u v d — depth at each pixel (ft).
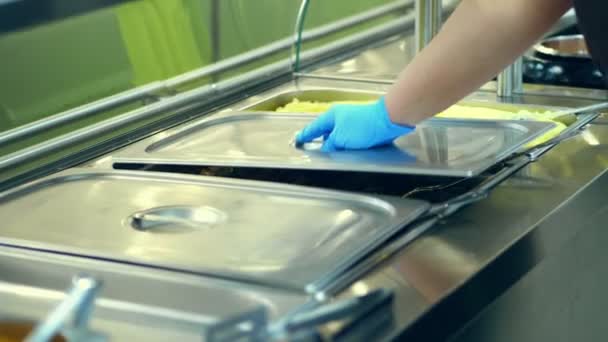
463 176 4.39
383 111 4.93
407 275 3.64
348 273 3.59
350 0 7.41
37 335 2.70
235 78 6.46
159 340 3.08
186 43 6.07
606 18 4.43
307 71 6.92
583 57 6.31
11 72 5.00
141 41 5.76
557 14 4.63
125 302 3.24
